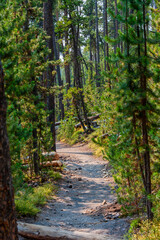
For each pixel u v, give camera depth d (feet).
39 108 34.55
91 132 87.04
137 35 18.34
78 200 32.76
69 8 78.02
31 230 17.48
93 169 51.65
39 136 39.50
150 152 19.25
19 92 21.85
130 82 18.38
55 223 22.61
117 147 20.62
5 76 20.66
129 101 17.66
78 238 17.72
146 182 18.83
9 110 18.54
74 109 90.89
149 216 18.47
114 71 18.67
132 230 18.51
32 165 39.17
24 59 32.60
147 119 18.71
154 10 21.97
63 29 79.41
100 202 31.37
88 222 23.57
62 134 103.81
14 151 18.29
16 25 31.81
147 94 18.38
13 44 23.49
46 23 59.47
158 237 15.53
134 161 20.01
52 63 50.39
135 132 18.54
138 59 17.71
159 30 21.89
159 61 18.25
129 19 18.04
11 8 26.78
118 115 18.84
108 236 19.04
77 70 86.43
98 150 65.31
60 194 35.01
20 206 23.86
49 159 42.70
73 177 44.57
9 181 11.12
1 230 10.79
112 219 23.79
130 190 21.72
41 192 31.91
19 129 19.01
